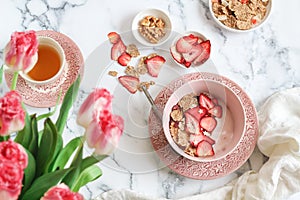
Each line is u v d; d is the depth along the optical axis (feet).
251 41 4.08
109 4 3.99
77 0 3.96
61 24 3.92
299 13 4.14
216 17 4.05
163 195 3.81
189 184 3.84
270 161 3.81
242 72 4.03
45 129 2.68
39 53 3.77
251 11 4.09
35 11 3.92
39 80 3.76
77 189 2.95
